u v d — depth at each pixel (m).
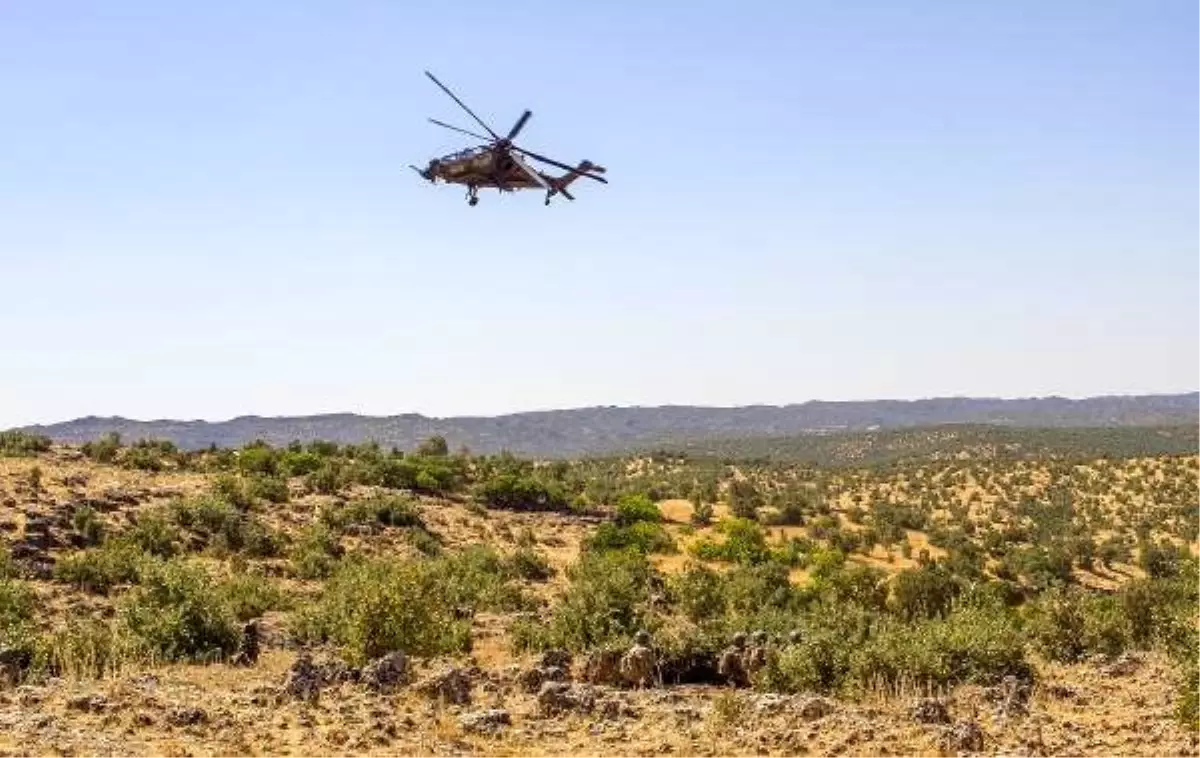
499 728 15.73
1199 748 14.64
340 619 29.61
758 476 166.00
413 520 70.00
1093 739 15.34
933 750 14.51
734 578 51.78
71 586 40.00
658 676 21.59
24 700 15.91
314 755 13.80
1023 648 22.38
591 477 140.88
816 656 21.00
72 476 61.22
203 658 23.28
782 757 14.40
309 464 84.31
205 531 56.00
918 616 41.34
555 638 30.00
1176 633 18.69
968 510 131.12
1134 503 127.94
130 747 13.65
